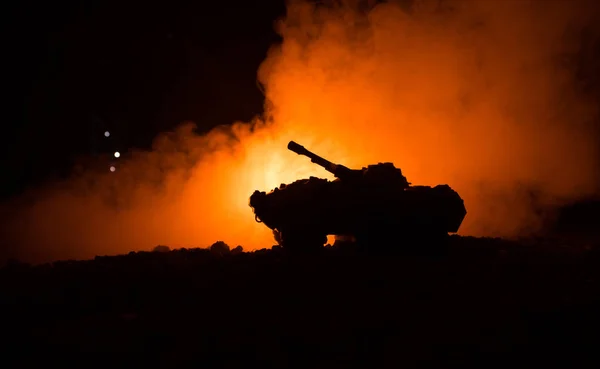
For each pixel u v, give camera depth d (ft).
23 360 66.95
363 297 86.89
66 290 94.12
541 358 65.26
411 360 64.64
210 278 99.35
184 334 73.31
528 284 93.56
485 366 63.52
